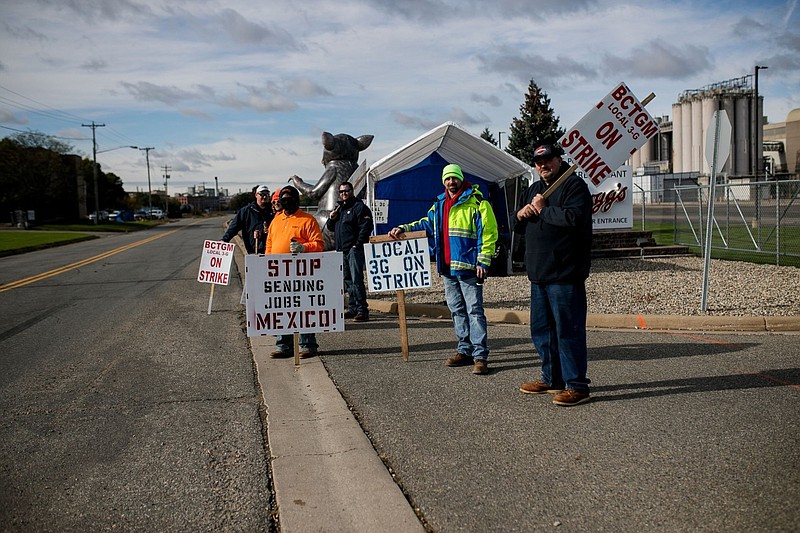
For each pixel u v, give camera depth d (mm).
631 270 14430
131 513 3789
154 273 18234
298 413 5434
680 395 5648
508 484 3986
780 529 3340
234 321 10102
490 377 6414
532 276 5586
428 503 3779
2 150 62875
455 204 6621
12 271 20047
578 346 5449
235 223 9977
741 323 8672
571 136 6383
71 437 5051
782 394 5625
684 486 3869
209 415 5500
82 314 11062
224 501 3918
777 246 14641
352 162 15141
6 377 6918
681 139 74438
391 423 5148
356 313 9906
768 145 81625
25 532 3594
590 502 3715
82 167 80938
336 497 3867
